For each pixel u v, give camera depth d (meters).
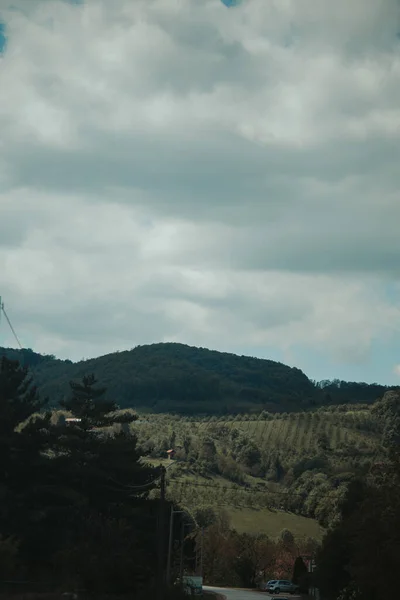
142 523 71.94
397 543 47.41
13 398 65.69
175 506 91.50
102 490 69.81
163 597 58.97
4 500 59.84
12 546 49.97
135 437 75.00
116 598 55.00
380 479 54.75
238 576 138.75
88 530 61.75
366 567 49.34
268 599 84.00
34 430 62.97
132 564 57.94
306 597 91.44
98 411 72.62
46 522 62.19
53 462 63.88
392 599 48.94
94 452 70.75
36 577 54.06
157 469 73.81
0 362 67.25
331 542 67.50
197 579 85.56
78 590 50.81
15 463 62.19
